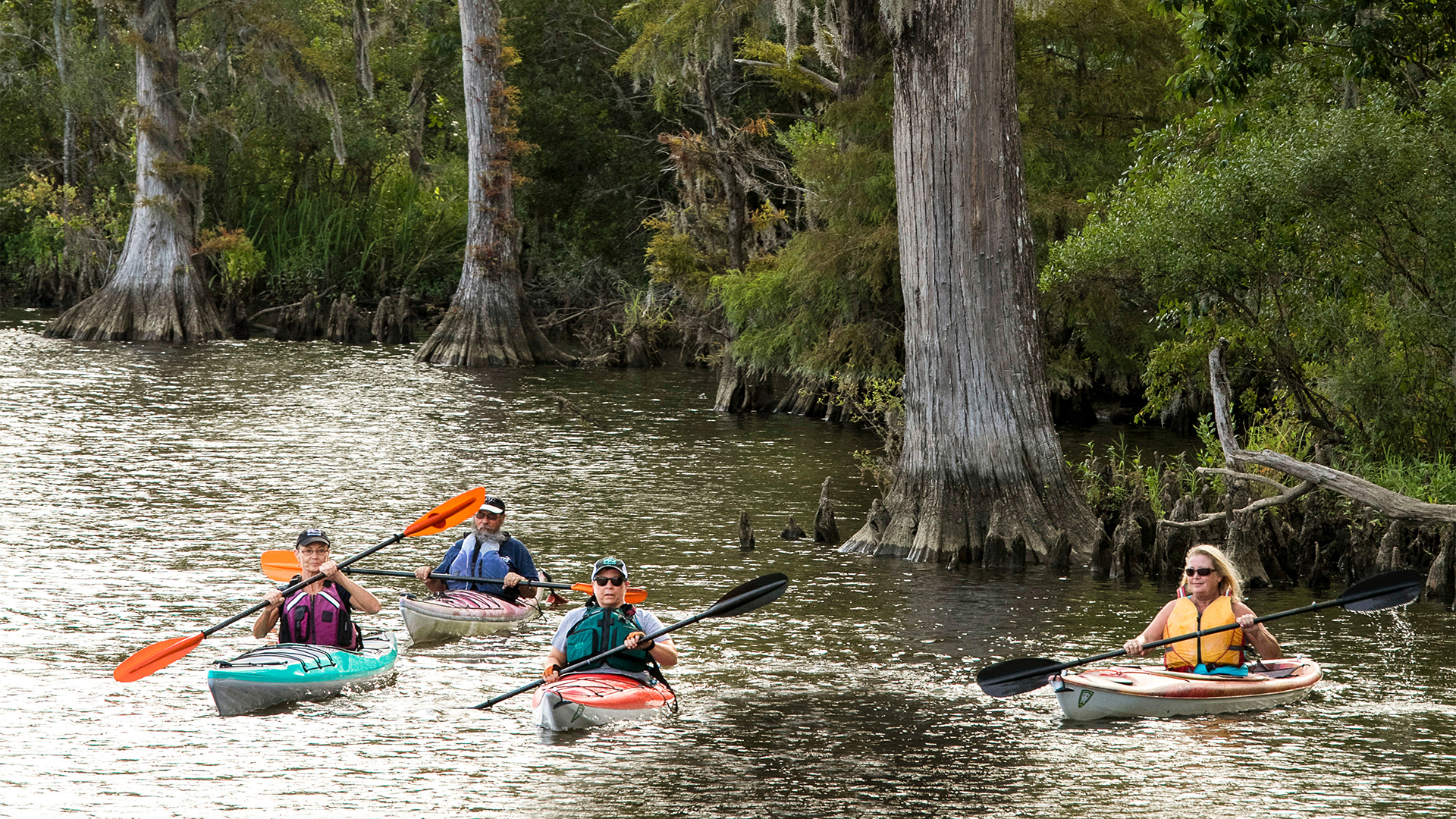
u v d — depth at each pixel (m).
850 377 73.25
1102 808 20.44
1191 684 25.19
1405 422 40.78
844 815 20.09
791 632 31.41
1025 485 39.66
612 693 24.31
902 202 40.84
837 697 26.34
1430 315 38.12
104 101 124.81
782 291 76.88
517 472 54.22
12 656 27.95
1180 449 63.25
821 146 74.50
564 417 73.31
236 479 50.47
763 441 66.38
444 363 101.75
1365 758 22.83
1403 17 43.47
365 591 27.95
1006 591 35.75
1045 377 40.69
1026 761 22.58
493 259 103.62
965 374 39.84
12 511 43.16
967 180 39.38
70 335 109.25
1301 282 41.66
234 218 130.00
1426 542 36.62
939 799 20.80
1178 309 44.72
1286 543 38.19
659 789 21.14
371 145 130.25
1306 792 21.14
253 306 127.75
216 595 33.44
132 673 25.41
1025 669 25.17
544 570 37.38
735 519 45.69
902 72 40.19
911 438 41.03
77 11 138.00
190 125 112.44
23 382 79.00
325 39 133.12
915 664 28.80
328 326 121.56
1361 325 41.34
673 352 117.81
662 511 46.69
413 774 21.67
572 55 126.81
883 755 22.89
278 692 25.22
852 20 74.00
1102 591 35.84
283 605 28.00
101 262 130.50
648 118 127.56
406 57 137.75
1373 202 37.28
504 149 103.44
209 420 66.81
